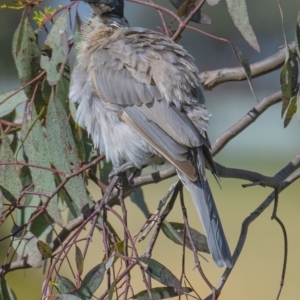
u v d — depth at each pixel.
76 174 8.59
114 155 9.39
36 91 9.64
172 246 19.89
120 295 7.17
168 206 8.24
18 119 10.73
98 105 9.41
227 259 7.74
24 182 9.98
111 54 9.45
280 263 19.19
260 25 29.84
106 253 7.52
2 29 23.81
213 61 34.41
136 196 11.07
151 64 9.14
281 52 10.90
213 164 8.67
